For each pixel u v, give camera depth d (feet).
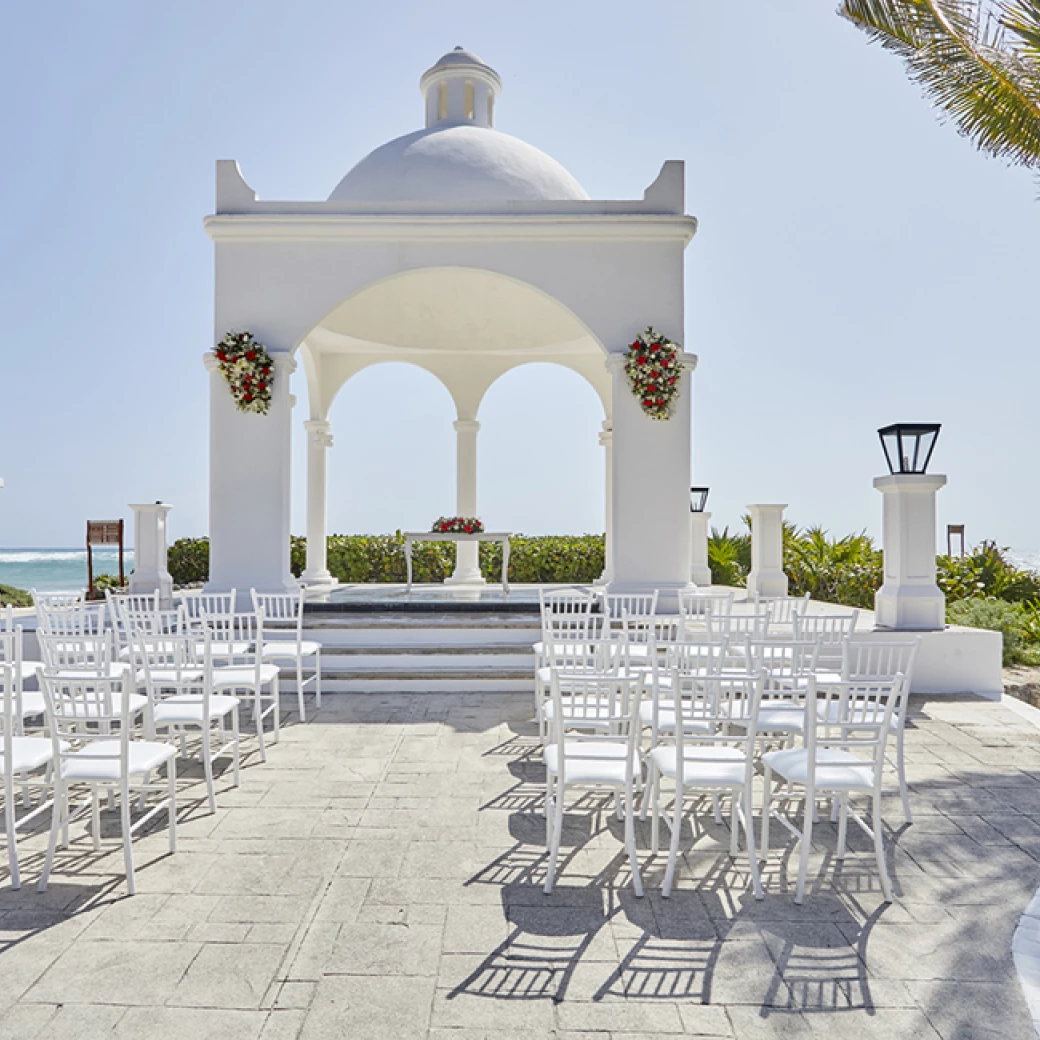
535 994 8.35
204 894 10.76
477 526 34.65
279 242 27.78
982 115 22.18
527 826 13.33
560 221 27.63
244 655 20.44
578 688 14.80
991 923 10.05
